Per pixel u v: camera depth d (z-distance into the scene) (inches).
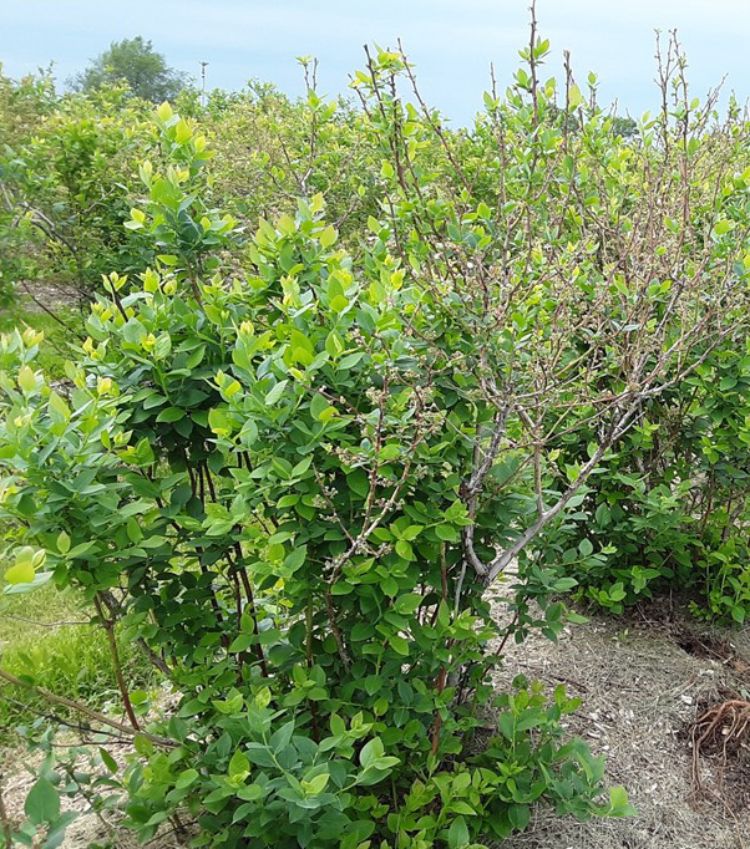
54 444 78.7
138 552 83.8
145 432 93.3
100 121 230.1
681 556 150.6
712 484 157.4
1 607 82.7
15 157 208.2
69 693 141.5
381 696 92.4
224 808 91.7
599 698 134.3
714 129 166.9
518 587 115.3
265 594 111.3
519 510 104.5
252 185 202.8
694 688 137.3
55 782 86.4
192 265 104.3
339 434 84.6
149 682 145.9
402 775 101.7
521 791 100.6
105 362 94.3
